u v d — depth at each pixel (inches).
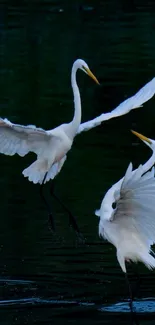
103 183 649.6
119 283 458.3
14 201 608.4
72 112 869.8
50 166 487.5
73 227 499.2
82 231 541.6
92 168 693.3
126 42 1175.6
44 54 1120.2
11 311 414.6
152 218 407.5
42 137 477.7
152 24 1285.7
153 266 423.2
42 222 560.4
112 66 1055.6
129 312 416.5
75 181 657.0
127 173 380.8
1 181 660.1
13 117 847.1
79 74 1034.7
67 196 618.8
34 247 512.1
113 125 850.1
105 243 521.0
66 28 1262.3
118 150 753.6
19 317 406.0
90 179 661.3
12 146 477.1
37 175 492.1
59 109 880.9
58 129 485.7
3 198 614.9
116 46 1155.9
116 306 424.5
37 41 1185.4
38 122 830.5
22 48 1154.0
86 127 495.8
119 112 492.7
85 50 1135.0
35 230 544.4
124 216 418.6
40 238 529.3
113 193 440.5
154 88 485.7
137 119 872.9
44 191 633.6
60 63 1080.8
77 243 520.7
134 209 408.2
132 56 1102.4
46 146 483.5
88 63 1069.1
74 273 470.6
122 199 402.3
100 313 413.1
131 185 386.6
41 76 1016.2
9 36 1216.8
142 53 1117.1
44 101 914.7
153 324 401.4
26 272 471.5
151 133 823.1
